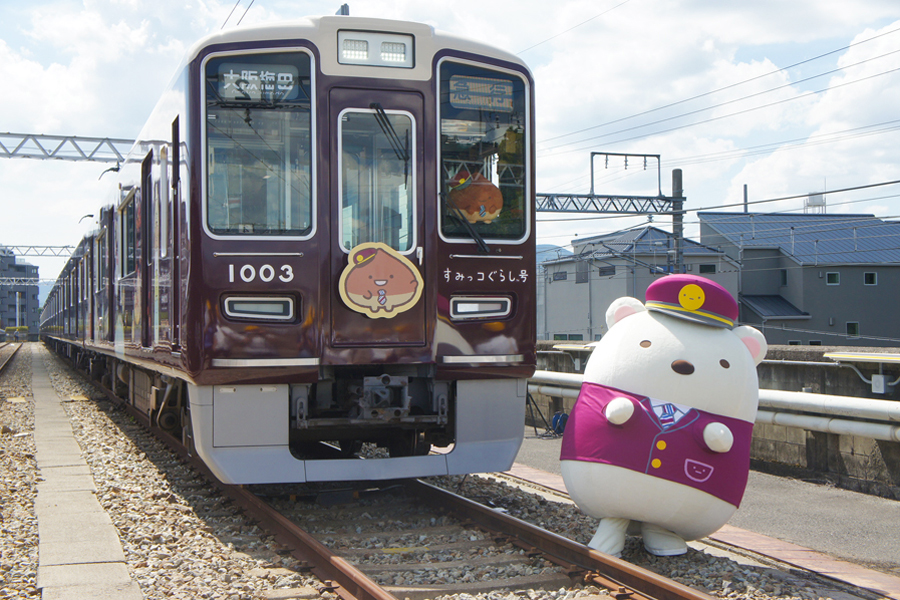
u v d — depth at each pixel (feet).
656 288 15.78
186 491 22.33
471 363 19.52
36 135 91.91
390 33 19.22
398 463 18.95
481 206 19.90
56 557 15.42
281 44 18.51
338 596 13.48
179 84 19.47
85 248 50.78
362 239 18.84
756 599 13.47
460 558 15.84
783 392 24.11
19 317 400.06
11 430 35.19
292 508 20.67
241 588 13.73
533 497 21.52
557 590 14.11
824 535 18.04
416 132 19.29
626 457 14.79
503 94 20.22
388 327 18.81
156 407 26.43
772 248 134.41
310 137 18.63
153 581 14.07
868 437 21.71
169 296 20.29
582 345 37.83
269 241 18.17
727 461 14.80
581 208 104.17
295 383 18.33
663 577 13.33
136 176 27.55
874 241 135.23
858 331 130.21
